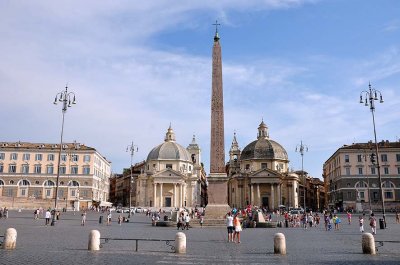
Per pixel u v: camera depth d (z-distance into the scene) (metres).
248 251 18.12
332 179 99.00
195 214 57.34
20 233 27.36
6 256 14.84
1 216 49.12
